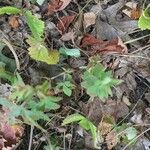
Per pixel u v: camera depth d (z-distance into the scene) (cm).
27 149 34
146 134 34
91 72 33
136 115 35
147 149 34
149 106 35
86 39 37
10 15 37
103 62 36
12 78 35
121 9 38
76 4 38
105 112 35
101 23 37
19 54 36
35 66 36
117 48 36
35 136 34
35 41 34
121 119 35
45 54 34
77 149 34
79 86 35
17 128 34
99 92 32
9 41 36
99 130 34
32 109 33
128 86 35
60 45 37
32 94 34
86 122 33
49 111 34
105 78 33
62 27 37
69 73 35
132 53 36
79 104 35
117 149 34
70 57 36
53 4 37
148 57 36
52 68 36
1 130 34
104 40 37
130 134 34
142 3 37
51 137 34
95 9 38
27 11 35
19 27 37
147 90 36
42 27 34
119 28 37
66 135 34
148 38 37
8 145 34
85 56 36
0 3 38
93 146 34
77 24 37
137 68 36
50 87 35
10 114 33
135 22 37
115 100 35
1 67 35
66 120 33
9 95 34
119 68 36
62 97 35
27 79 36
